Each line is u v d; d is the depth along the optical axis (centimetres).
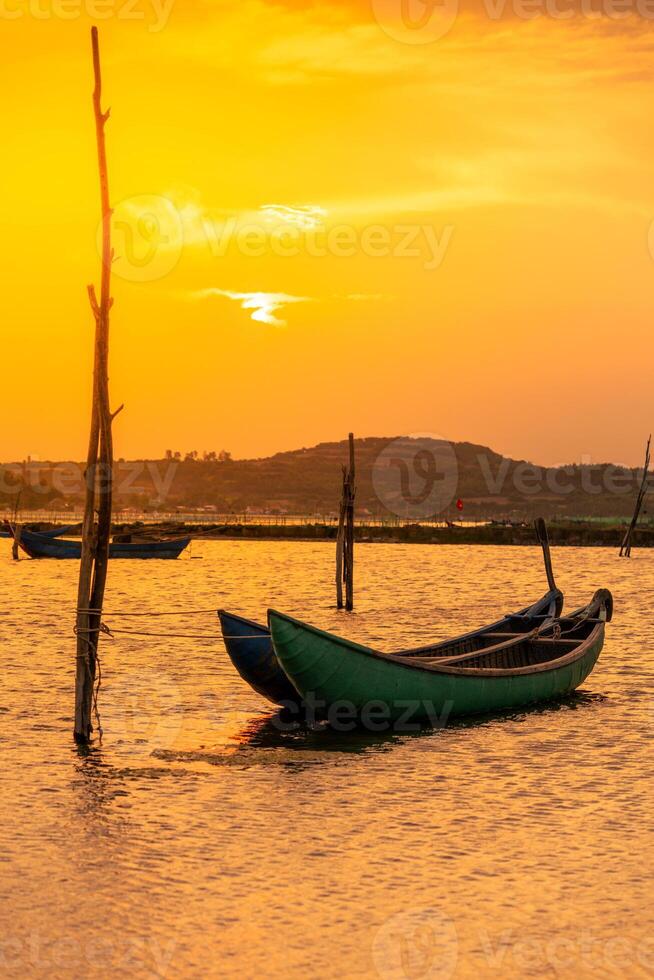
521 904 1518
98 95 2288
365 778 2138
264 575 8475
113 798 1972
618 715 2750
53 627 4638
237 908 1493
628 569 9600
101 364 2309
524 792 2048
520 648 3066
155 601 6244
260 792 2031
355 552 12269
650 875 1625
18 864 1638
